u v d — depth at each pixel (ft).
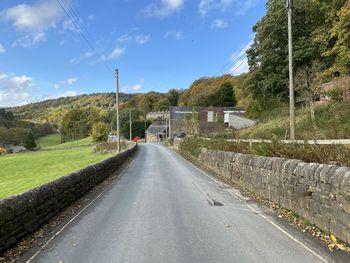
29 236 24.61
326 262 18.58
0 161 207.72
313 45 132.98
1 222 20.77
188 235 24.08
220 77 326.65
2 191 74.33
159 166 86.74
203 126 227.20
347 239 21.04
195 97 327.67
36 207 26.43
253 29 165.27
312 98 104.42
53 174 107.24
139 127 392.06
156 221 28.40
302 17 141.28
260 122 158.61
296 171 29.17
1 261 19.74
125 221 28.63
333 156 29.19
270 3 150.82
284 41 145.59
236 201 37.60
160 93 465.88
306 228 25.55
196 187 48.96
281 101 157.17
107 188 49.34
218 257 19.51
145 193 43.78
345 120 67.05
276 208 33.19
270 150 40.96
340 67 97.86
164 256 19.81
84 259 19.71
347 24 90.38
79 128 456.86
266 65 153.69
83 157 194.90
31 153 284.61
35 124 522.88
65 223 28.45
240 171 49.96
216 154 71.10
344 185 21.22
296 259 19.07
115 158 77.97
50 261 19.56
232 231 25.08
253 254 19.95
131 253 20.49
